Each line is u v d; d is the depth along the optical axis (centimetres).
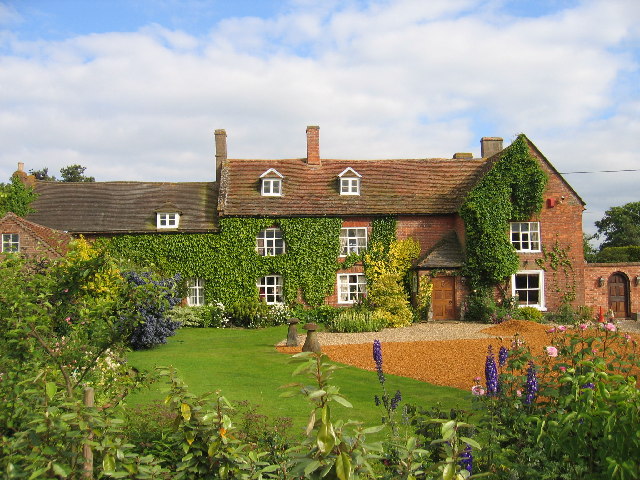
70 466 420
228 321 2733
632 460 393
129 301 637
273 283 2914
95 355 632
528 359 627
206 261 2867
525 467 473
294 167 3167
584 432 442
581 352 609
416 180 3097
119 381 666
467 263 2684
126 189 3167
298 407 1091
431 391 1223
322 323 2753
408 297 2809
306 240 2873
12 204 2941
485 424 550
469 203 2656
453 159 3241
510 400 567
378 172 3144
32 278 645
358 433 378
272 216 2867
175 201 3064
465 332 2225
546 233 2686
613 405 437
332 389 357
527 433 525
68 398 496
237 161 3203
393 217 2909
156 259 2862
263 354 1827
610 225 5634
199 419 462
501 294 2666
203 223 2920
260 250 2906
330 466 344
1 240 2586
